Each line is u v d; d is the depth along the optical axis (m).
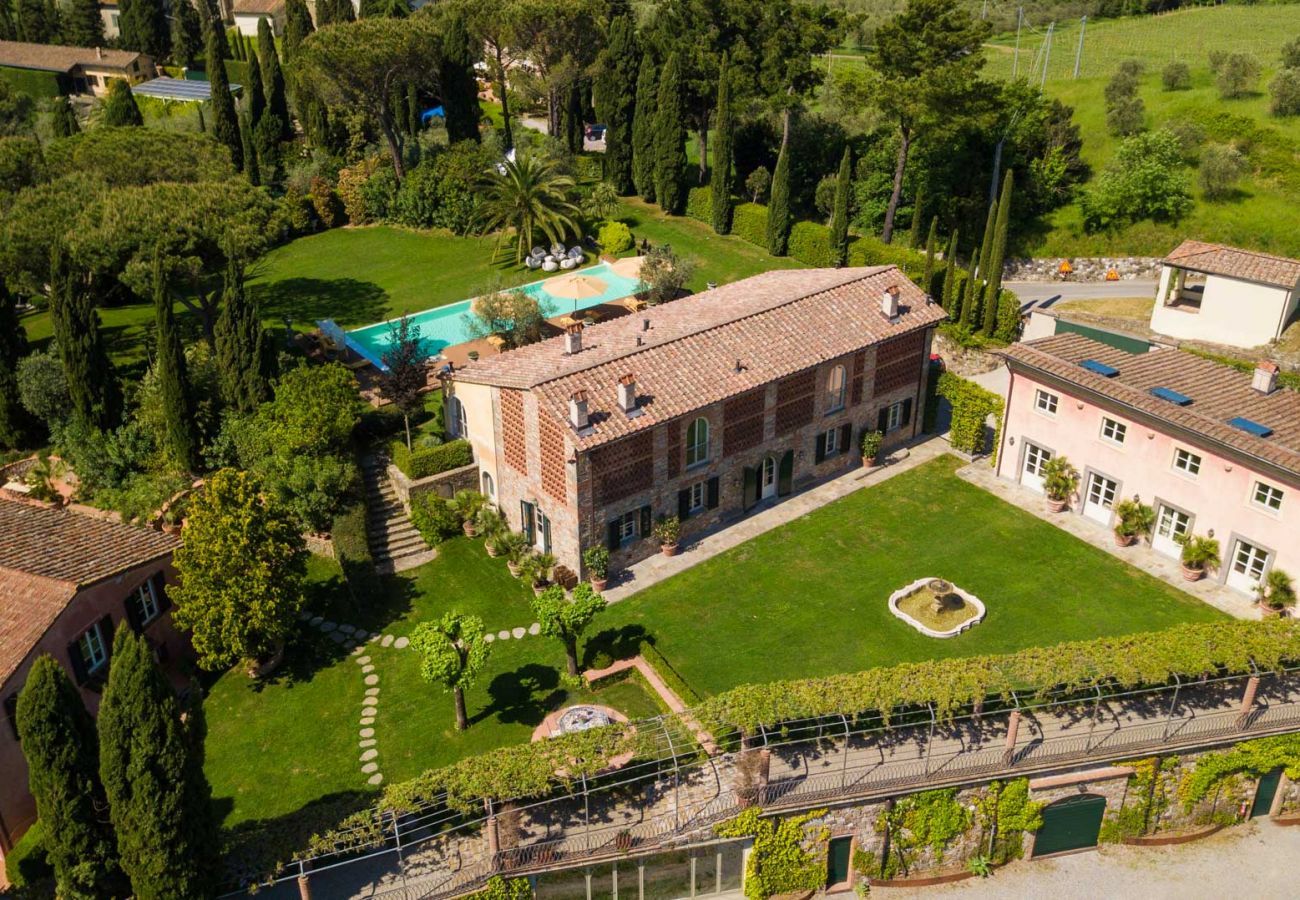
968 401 50.31
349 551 42.84
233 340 47.72
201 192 52.88
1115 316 64.62
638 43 79.19
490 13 79.50
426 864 30.84
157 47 124.75
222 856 29.05
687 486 44.12
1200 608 40.34
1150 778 33.84
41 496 47.56
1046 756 32.91
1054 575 42.53
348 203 79.06
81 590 34.88
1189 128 75.31
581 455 39.72
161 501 44.38
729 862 32.34
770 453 46.66
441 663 33.56
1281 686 36.12
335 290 68.31
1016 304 60.25
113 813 26.81
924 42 65.31
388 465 48.22
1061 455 46.56
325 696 37.97
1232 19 102.44
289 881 30.39
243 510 36.59
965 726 34.38
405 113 85.19
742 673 37.62
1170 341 60.75
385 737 35.94
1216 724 34.22
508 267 70.94
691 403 42.34
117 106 83.50
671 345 44.81
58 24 129.12
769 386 44.97
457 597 42.53
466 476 47.28
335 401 45.97
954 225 74.19
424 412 52.22
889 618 40.19
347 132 84.25
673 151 75.94
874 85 66.94
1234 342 59.22
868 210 75.56
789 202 70.31
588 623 36.81
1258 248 69.62
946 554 43.97
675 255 65.25
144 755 26.16
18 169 60.22
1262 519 39.38
